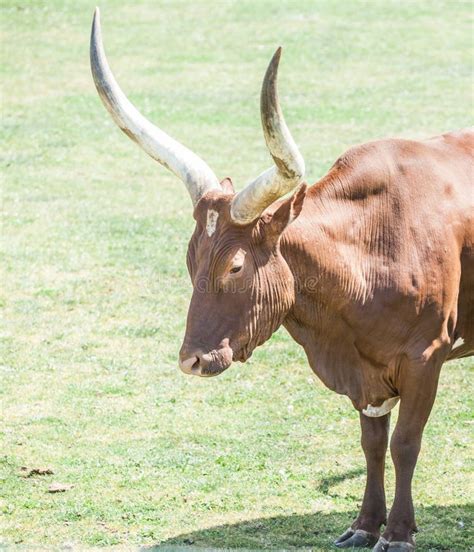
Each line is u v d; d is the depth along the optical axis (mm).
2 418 23875
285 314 16422
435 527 18781
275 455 21828
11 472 21297
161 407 24391
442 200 17438
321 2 70438
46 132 47875
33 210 38469
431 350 16906
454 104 50188
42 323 29391
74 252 34438
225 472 21125
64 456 21969
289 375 26031
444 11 67750
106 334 28703
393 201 17188
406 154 17656
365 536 18078
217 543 18312
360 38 62031
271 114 14438
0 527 19062
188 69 56969
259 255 15906
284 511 19547
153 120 48906
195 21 66312
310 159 42781
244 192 15352
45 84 54938
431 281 16875
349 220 16953
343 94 52312
